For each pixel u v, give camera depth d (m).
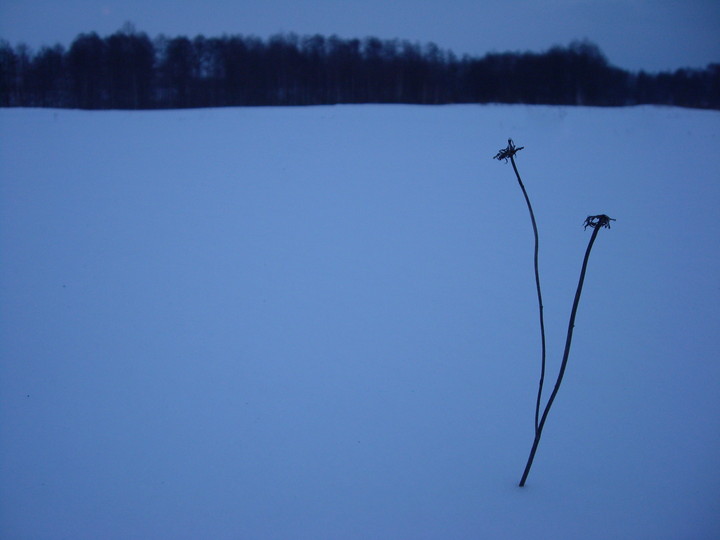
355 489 2.32
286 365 3.54
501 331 4.03
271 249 6.12
